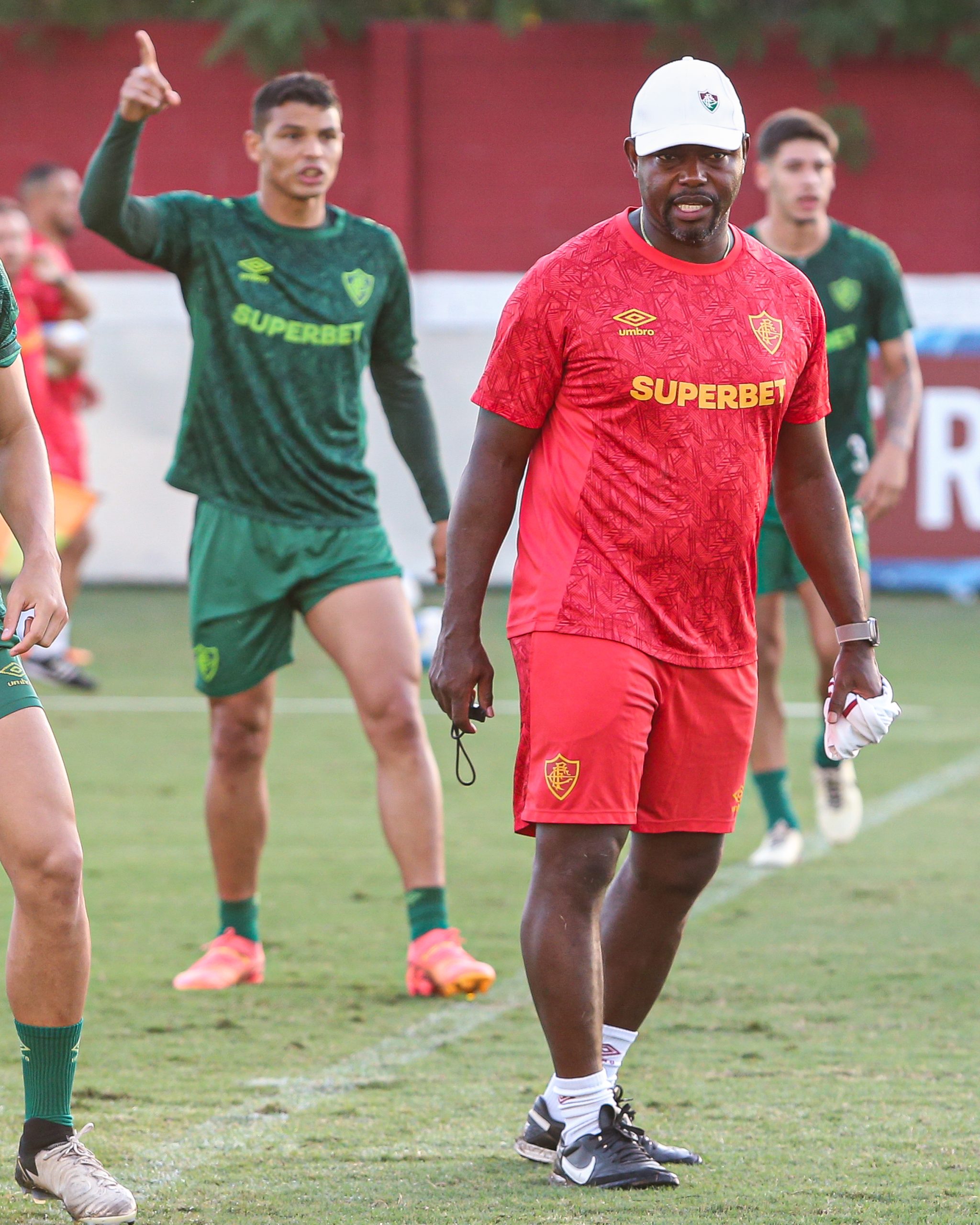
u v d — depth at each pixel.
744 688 12.55
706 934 20.09
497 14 68.44
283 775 30.56
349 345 18.27
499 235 68.75
